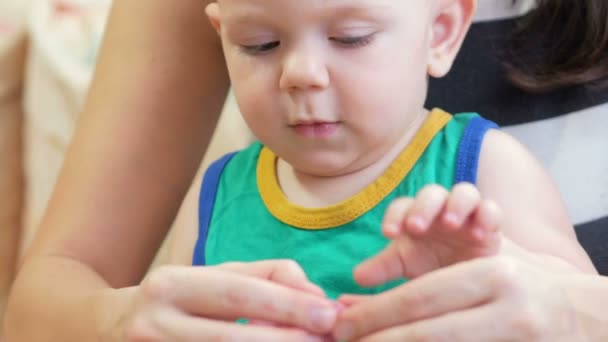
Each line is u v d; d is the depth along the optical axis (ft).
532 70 2.39
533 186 2.04
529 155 2.10
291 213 2.11
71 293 2.10
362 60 1.90
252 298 1.69
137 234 2.35
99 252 2.29
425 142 2.07
